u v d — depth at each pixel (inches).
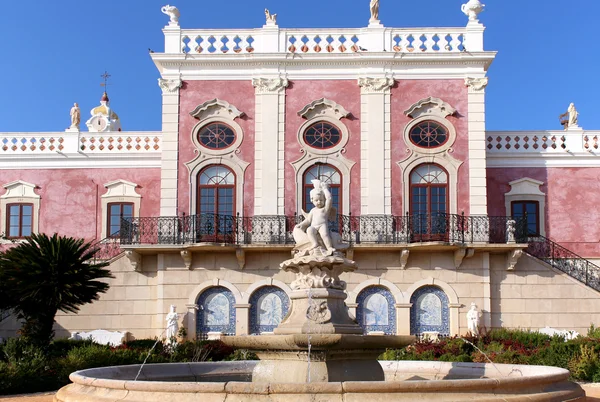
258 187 1118.4
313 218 509.0
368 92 1130.7
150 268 1105.4
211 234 1090.1
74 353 748.6
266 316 1081.4
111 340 1048.8
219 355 902.4
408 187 1114.1
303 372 455.2
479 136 1120.8
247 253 1089.4
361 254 1088.8
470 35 1142.3
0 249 1190.9
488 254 1083.3
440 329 1074.7
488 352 846.5
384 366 599.8
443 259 1087.0
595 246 1187.9
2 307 821.2
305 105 1131.3
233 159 1125.7
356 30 1151.6
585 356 769.6
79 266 802.8
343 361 462.3
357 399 347.9
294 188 1118.4
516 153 1210.6
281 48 1149.1
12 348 743.1
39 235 811.4
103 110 1723.7
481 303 1074.1
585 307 1076.5
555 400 392.2
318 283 489.1
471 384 368.2
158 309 1081.4
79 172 1232.2
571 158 1210.0
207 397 353.1
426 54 1129.4
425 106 1130.0
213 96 1140.5
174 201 1120.2
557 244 1131.9
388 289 1083.3
